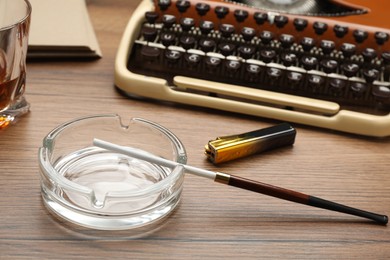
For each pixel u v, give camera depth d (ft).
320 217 2.15
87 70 2.55
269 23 2.59
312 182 2.26
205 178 2.23
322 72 2.53
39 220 2.07
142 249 2.03
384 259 2.07
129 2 2.90
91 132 2.24
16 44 2.24
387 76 2.58
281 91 2.55
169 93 2.45
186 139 2.34
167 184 2.07
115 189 2.14
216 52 2.58
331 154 2.36
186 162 2.15
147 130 2.24
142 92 2.46
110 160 2.23
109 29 2.74
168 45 2.51
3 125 2.30
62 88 2.47
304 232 2.11
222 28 2.53
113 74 2.55
